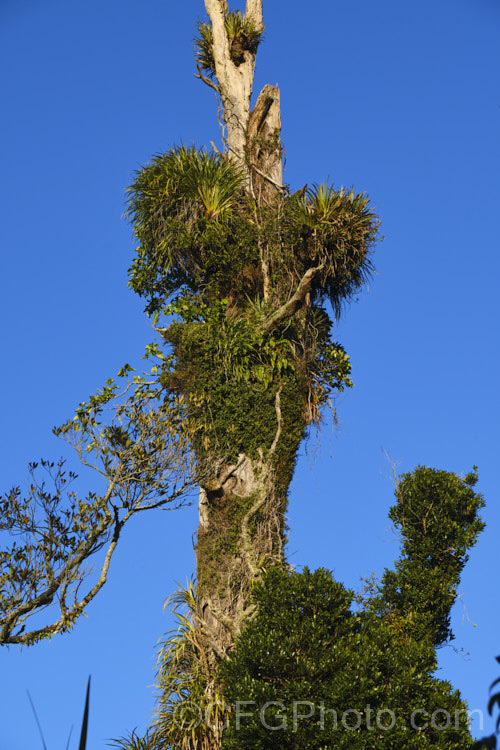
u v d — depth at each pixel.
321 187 14.73
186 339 13.59
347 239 14.39
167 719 12.02
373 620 11.30
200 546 13.20
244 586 12.63
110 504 11.80
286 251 14.66
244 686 10.02
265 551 12.97
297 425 14.02
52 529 11.36
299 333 14.54
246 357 13.90
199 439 13.05
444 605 12.14
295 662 10.29
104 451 11.93
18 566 11.03
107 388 12.88
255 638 10.45
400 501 12.96
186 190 14.69
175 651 12.52
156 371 13.56
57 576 11.21
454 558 12.58
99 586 11.50
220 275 14.66
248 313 14.48
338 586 10.91
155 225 14.93
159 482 12.00
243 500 13.23
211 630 12.59
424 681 10.48
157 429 12.21
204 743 11.82
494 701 3.98
